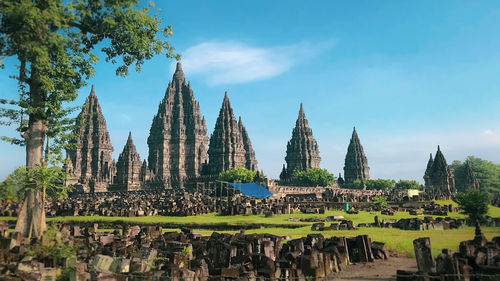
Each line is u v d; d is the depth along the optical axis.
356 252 20.47
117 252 22.44
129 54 28.50
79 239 25.22
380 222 35.00
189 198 78.06
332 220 44.09
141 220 52.06
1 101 24.97
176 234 27.58
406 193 94.25
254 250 21.02
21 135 26.20
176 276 15.43
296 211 60.50
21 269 16.58
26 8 20.27
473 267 14.64
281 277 16.25
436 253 18.88
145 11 26.42
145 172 150.25
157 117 174.00
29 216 24.41
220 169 144.88
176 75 180.50
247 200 72.50
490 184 152.25
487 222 34.19
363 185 165.00
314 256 16.78
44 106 26.00
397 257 20.64
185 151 169.75
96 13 25.39
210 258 20.16
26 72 25.59
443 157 117.69
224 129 149.38
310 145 169.25
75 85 26.83
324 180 145.00
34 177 24.42
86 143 158.75
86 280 15.97
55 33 22.45
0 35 22.11
